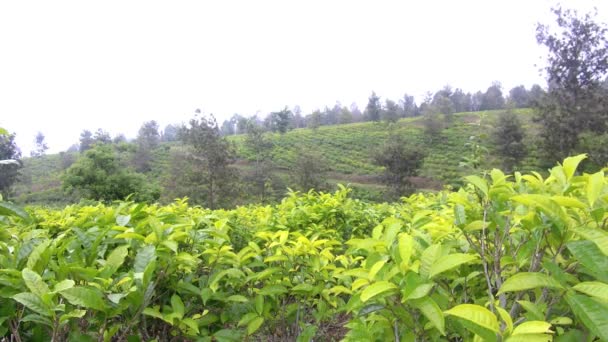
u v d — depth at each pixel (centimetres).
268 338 278
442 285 198
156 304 222
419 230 208
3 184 3231
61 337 182
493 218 172
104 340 176
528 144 2691
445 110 5356
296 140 5844
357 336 183
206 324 227
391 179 2866
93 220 280
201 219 270
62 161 5712
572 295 132
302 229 390
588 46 2145
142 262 187
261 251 258
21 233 250
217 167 2583
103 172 2322
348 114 7231
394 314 168
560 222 143
